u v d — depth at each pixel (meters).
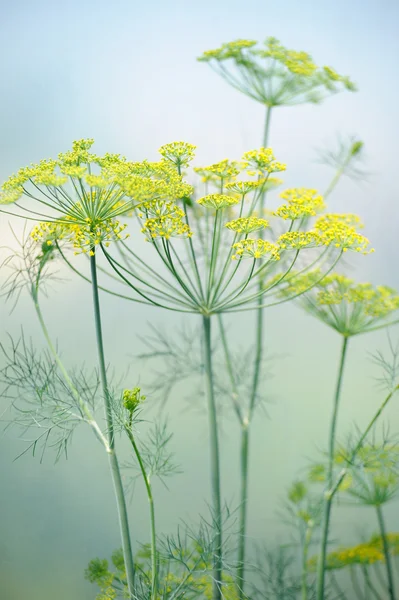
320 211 0.93
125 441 1.16
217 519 0.93
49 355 1.14
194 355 1.04
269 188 0.98
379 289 0.94
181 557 0.93
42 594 1.16
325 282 0.96
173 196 0.88
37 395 0.91
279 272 0.99
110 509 1.16
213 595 0.93
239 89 0.98
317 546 1.12
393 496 0.99
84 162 0.88
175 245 1.13
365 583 1.05
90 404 0.91
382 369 1.16
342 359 0.96
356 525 1.14
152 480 1.16
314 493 1.04
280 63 0.97
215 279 0.95
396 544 1.04
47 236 0.89
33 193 1.15
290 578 1.04
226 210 0.97
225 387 1.05
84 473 1.16
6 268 1.16
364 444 0.98
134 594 0.88
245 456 1.01
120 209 0.87
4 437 1.16
